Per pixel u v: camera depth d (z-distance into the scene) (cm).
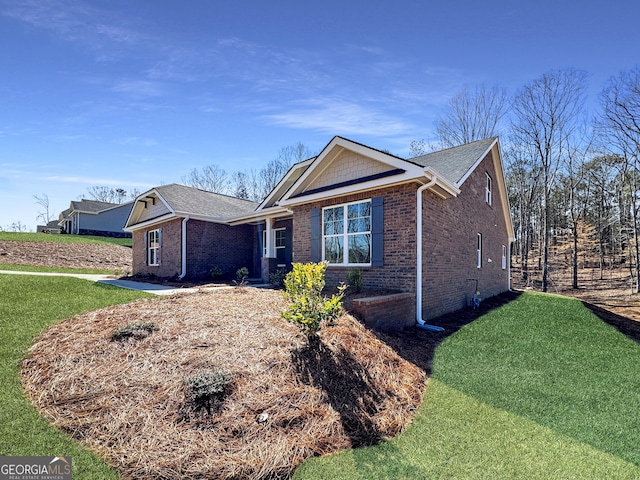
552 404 506
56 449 325
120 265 2338
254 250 1784
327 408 421
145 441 340
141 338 519
